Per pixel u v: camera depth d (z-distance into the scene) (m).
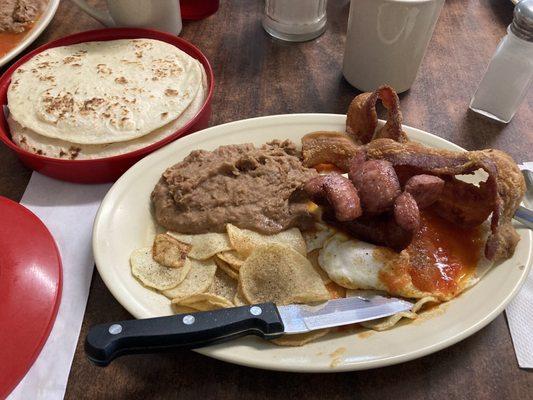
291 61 1.16
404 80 1.04
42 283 0.69
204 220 0.76
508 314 0.70
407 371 0.65
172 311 0.66
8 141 0.84
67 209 0.82
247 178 0.79
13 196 0.86
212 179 0.79
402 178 0.76
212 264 0.73
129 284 0.68
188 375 0.64
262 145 0.86
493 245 0.70
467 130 1.01
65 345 0.65
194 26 1.25
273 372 0.64
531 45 0.90
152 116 0.90
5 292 0.68
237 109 1.03
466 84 1.12
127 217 0.76
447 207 0.77
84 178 0.85
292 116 0.90
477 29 1.29
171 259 0.72
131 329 0.58
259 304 0.63
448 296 0.69
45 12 1.19
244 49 1.19
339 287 0.73
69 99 0.91
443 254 0.75
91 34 1.09
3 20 1.15
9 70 0.99
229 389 0.63
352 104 0.87
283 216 0.77
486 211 0.73
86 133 0.86
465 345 0.67
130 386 0.62
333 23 1.29
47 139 0.86
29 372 0.63
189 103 0.93
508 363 0.66
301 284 0.68
